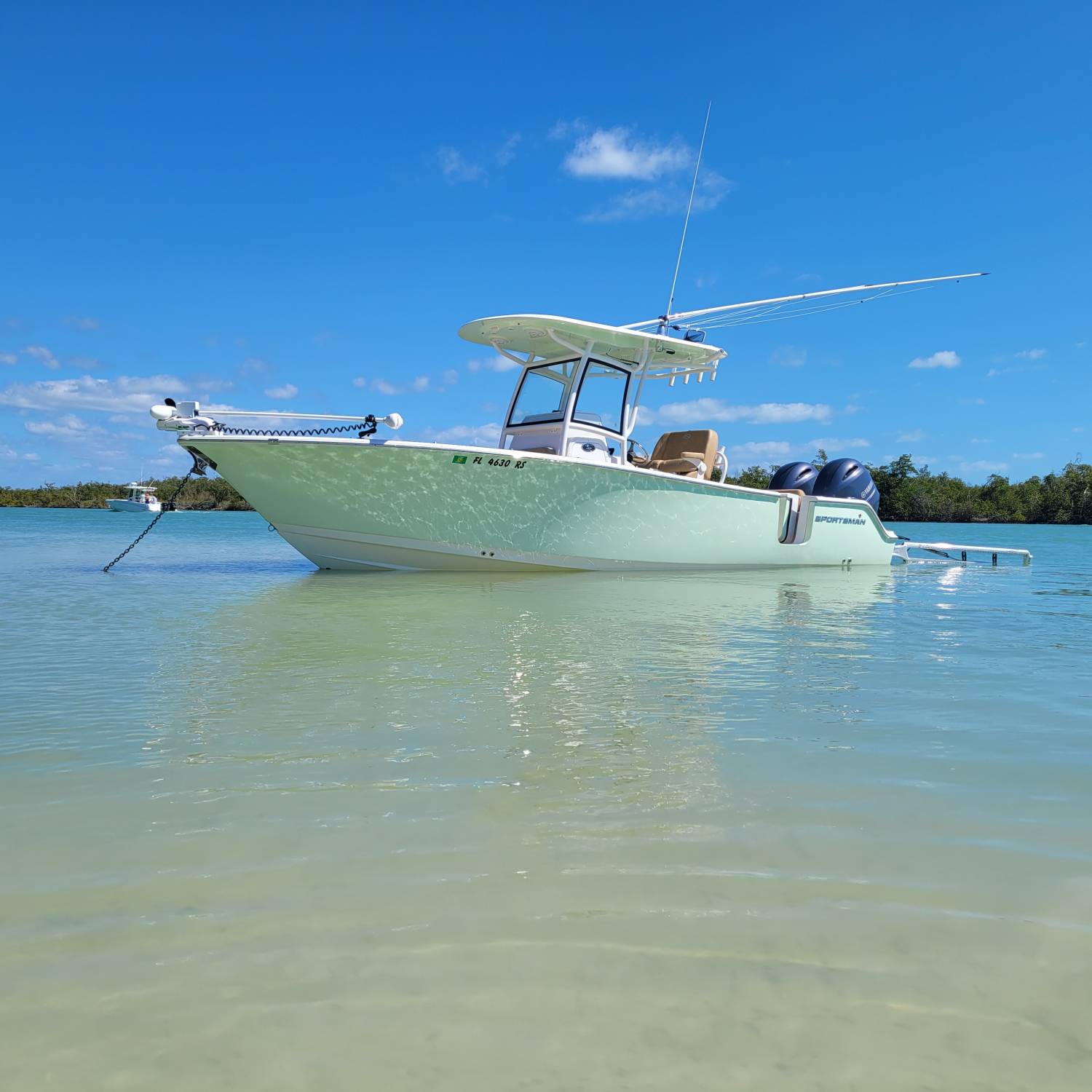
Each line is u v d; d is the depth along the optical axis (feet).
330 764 8.82
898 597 28.43
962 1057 4.21
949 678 13.65
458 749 9.43
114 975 4.88
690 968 4.98
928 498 212.84
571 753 9.27
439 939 5.29
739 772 8.68
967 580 36.91
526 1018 4.49
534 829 7.09
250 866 6.32
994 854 6.66
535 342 36.17
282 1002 4.63
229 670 13.93
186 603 23.94
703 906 5.75
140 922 5.49
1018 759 9.18
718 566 39.58
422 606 23.36
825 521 42.86
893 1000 4.67
